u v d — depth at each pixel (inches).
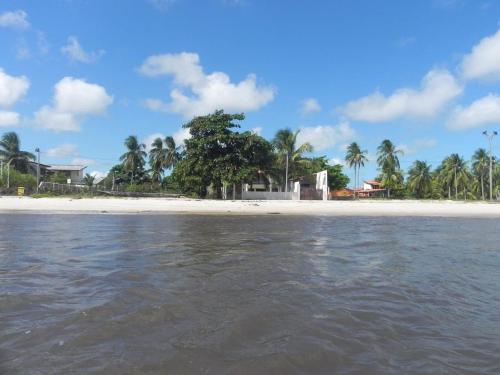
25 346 186.4
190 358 174.7
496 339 206.2
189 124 1950.1
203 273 351.3
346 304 261.4
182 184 1998.0
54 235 633.6
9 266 376.5
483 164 3376.0
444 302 274.5
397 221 1071.0
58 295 273.6
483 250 525.0
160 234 666.8
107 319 224.2
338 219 1119.6
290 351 183.3
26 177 2488.9
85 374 159.0
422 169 3358.8
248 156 1972.2
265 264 398.6
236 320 223.9
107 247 505.7
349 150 3299.7
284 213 1349.7
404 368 170.4
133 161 3228.3
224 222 952.9
